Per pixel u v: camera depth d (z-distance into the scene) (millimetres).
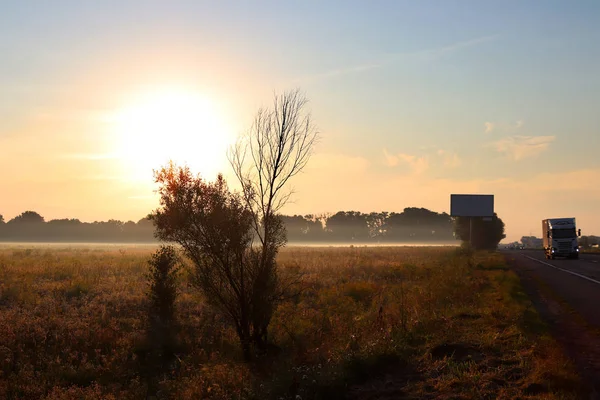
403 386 9125
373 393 8938
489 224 107625
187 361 13305
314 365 10766
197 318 17766
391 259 51094
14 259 43094
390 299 20297
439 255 57625
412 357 10695
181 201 14016
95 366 13133
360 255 56344
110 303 20578
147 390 11641
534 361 9375
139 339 14977
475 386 8492
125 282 26672
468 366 9609
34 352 13938
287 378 9875
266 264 14227
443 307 16781
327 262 42312
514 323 13047
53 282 25922
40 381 11961
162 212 14219
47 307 18969
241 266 14055
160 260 18188
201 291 14438
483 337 11695
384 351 10734
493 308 15523
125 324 17062
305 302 20922
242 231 14023
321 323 15930
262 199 14648
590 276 30141
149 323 16641
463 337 11938
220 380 11008
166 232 14070
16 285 23609
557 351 9812
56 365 12844
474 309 15875
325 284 26578
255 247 14336
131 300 20812
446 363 9906
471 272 32656
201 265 14242
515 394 7977
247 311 14078
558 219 54875
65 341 14898
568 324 13484
